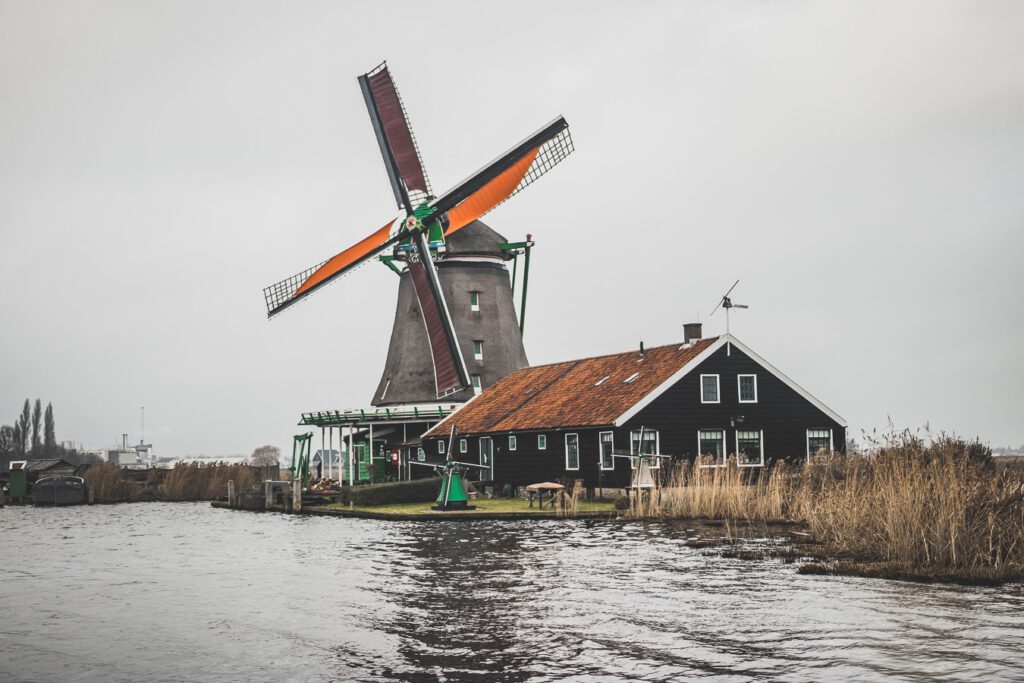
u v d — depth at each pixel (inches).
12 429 6368.1
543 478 1804.9
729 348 1691.7
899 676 495.5
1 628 671.8
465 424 2046.0
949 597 684.7
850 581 763.4
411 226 2064.5
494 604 705.6
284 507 1950.1
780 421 1711.4
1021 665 510.9
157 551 1166.3
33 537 1416.1
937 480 859.4
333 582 841.5
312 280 2097.7
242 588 831.1
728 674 508.4
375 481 2354.8
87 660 577.6
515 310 2397.9
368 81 2113.7
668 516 1357.0
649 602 695.7
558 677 512.7
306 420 2359.7
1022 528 806.5
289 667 549.6
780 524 1215.6
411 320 2315.5
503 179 2095.2
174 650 597.6
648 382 1688.0
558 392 1913.1
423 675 525.3
